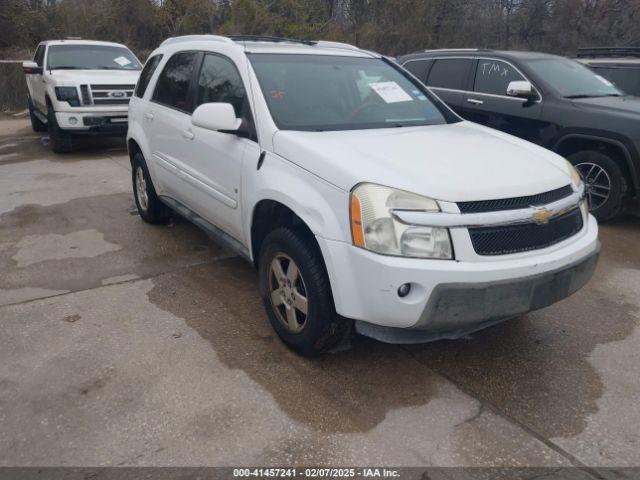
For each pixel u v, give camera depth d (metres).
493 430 2.93
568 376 3.42
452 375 3.40
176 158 4.85
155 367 3.40
